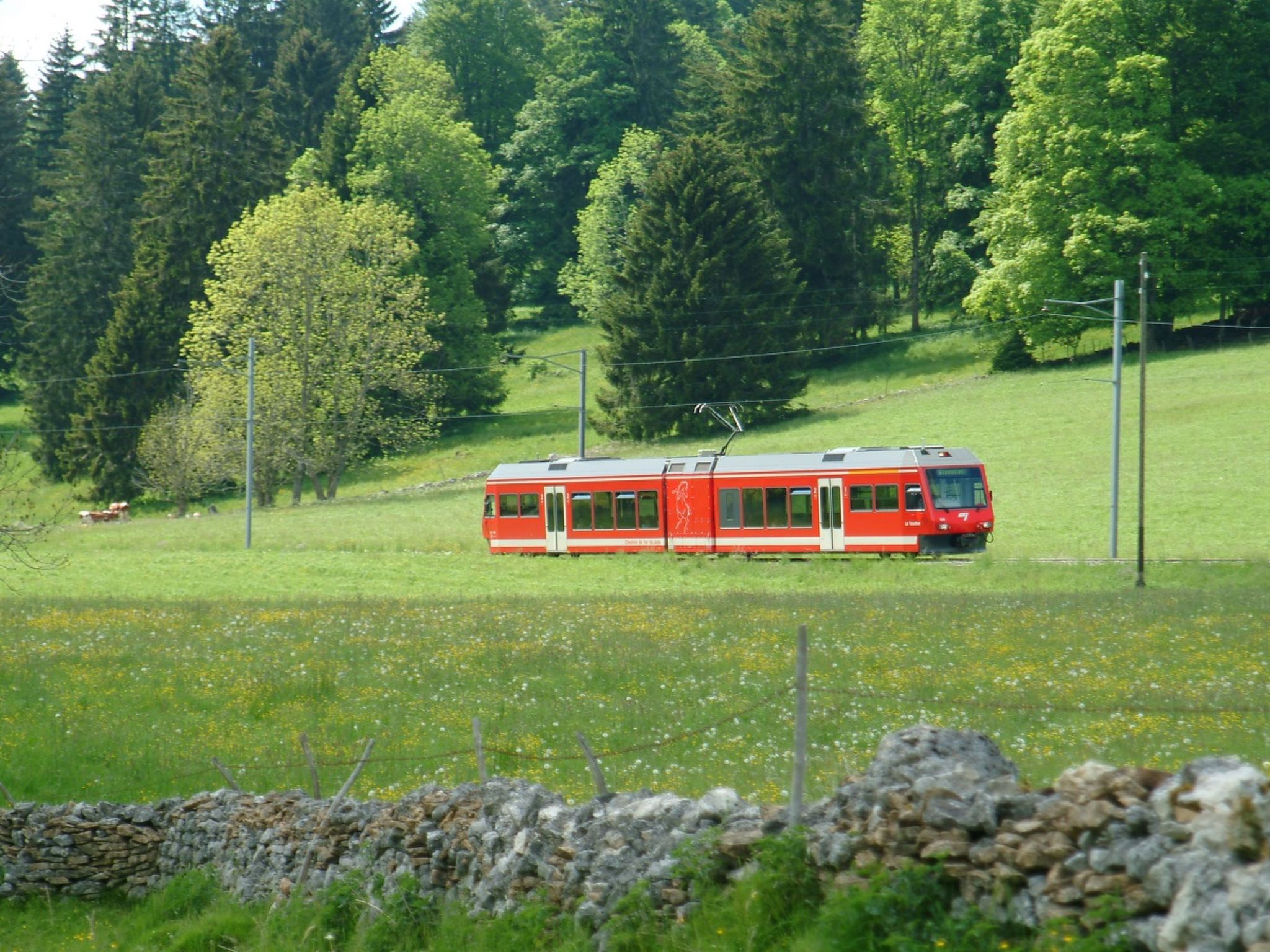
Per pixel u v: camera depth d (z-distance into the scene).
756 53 122.44
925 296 126.25
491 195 139.25
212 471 96.44
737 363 104.00
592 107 156.25
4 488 39.28
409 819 16.64
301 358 97.75
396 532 76.44
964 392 103.25
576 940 13.38
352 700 30.42
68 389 123.38
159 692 31.94
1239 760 9.92
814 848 12.11
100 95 135.00
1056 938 9.79
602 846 13.98
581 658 33.69
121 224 131.00
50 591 57.19
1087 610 38.03
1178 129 107.12
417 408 122.06
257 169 127.00
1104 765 10.51
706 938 12.07
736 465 59.94
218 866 19.48
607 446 109.00
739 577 54.06
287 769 24.66
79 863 21.06
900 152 128.38
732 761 21.86
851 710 25.86
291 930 16.30
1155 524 62.00
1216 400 87.12
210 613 45.94
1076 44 100.88
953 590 46.81
